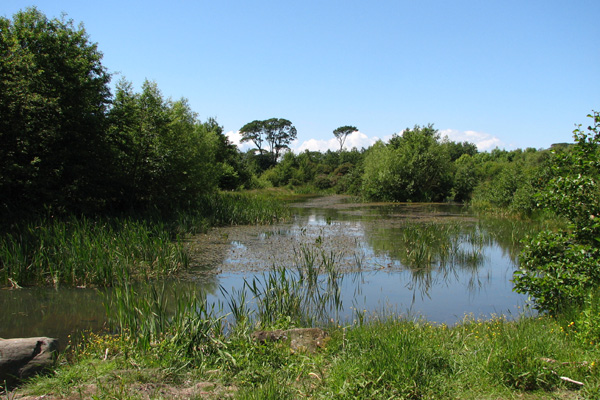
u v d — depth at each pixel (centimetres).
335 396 390
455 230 1786
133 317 631
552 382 413
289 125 9194
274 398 382
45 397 392
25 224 1209
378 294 922
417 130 3962
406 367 418
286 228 1909
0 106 1289
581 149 737
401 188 3853
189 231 1714
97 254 1002
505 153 7150
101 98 1780
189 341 512
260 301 790
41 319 742
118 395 385
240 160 5341
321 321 741
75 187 1516
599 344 476
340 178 5962
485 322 669
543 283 648
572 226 707
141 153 1947
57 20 1648
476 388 407
